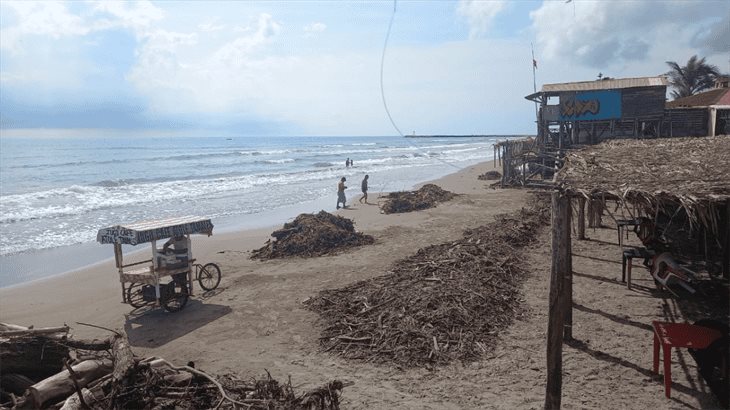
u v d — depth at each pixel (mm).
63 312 11125
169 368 6461
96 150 95938
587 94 29703
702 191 6168
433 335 8484
